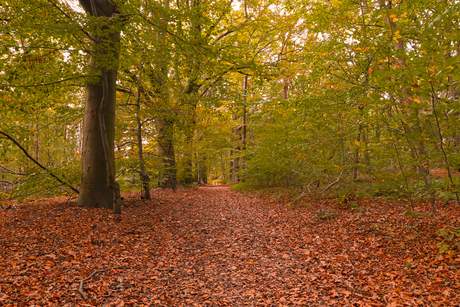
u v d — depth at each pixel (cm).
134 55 757
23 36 580
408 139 433
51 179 760
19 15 554
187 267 511
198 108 1333
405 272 433
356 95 745
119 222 688
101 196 775
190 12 602
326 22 877
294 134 1085
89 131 777
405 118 403
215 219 894
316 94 895
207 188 2150
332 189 1070
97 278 420
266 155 1263
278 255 572
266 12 1405
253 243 656
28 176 758
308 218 815
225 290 426
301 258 547
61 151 1594
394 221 634
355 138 808
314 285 430
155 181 1036
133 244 584
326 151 927
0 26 531
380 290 395
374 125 582
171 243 629
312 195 1080
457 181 402
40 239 527
